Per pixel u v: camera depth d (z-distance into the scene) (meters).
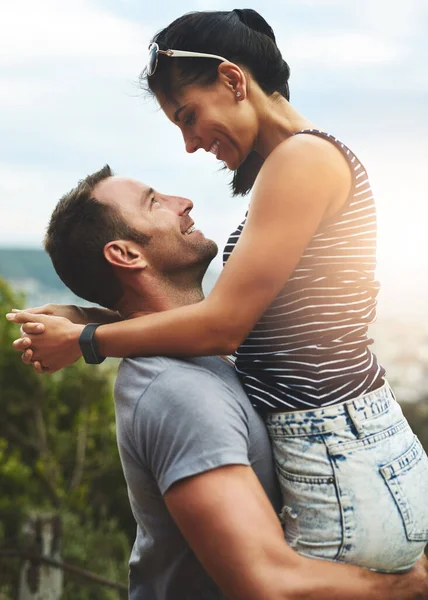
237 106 1.77
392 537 1.63
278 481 1.73
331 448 1.64
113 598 6.01
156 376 1.68
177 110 1.80
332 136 1.71
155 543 1.79
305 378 1.68
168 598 1.80
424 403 10.23
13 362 8.26
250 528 1.54
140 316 1.87
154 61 1.79
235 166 1.85
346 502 1.62
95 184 1.91
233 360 1.92
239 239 1.68
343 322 1.69
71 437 8.58
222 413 1.63
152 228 1.86
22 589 3.91
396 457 1.68
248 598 1.52
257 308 1.64
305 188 1.64
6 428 8.36
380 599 1.62
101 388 8.73
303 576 1.55
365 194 1.72
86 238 1.86
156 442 1.64
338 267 1.69
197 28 1.78
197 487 1.57
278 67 1.83
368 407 1.68
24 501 7.14
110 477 8.79
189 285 1.91
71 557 5.96
